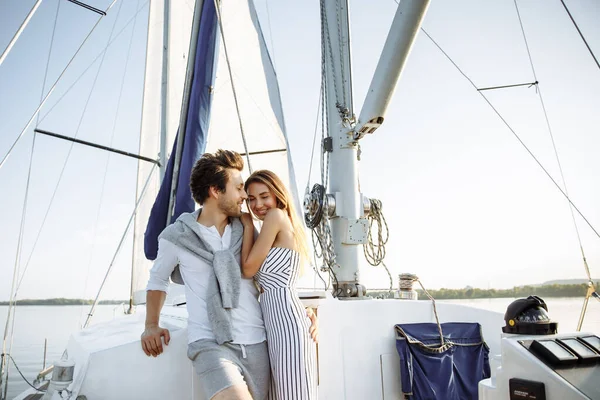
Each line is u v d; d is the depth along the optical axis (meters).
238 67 7.67
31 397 3.05
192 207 3.61
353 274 2.81
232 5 7.82
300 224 1.95
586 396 1.15
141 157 6.68
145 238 3.86
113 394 1.74
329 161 3.02
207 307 1.69
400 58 2.44
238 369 1.62
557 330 1.43
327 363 2.26
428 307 2.45
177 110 7.38
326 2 3.12
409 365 2.24
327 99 3.08
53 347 13.34
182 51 7.55
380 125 2.70
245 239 1.87
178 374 1.82
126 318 2.56
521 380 1.28
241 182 1.87
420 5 2.27
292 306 1.73
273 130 7.56
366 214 3.02
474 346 2.36
